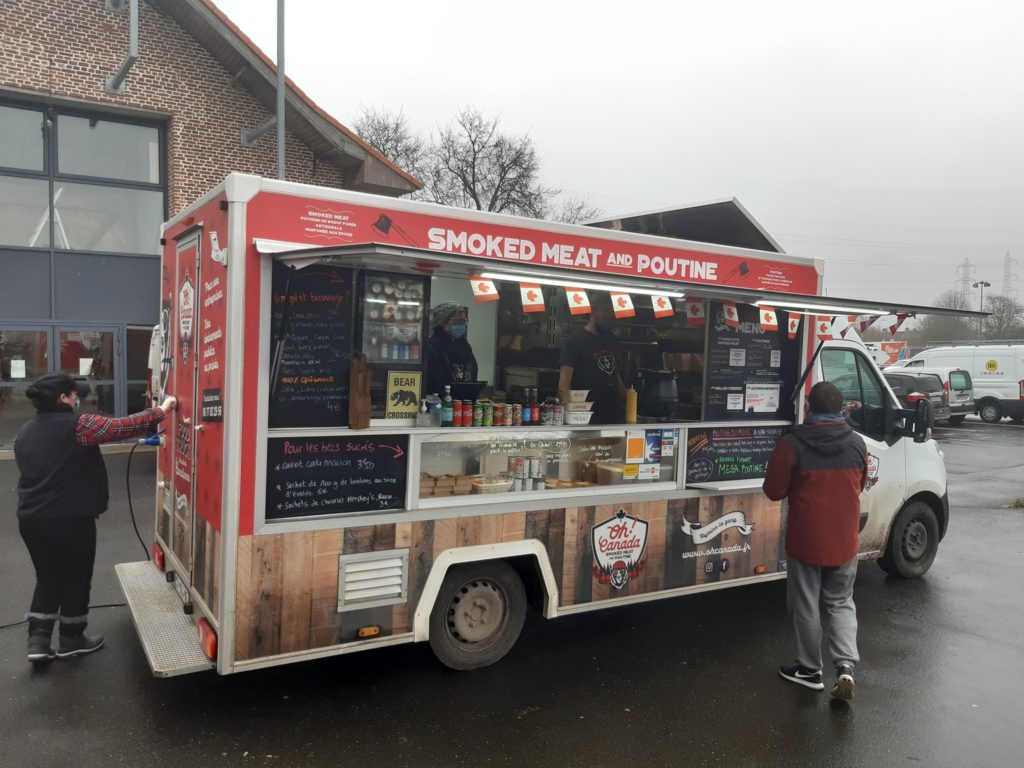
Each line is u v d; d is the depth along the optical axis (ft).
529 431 14.12
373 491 12.14
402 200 12.31
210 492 11.64
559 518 13.89
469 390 14.40
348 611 11.84
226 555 10.78
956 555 23.09
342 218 11.68
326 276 11.61
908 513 19.65
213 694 12.46
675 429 15.75
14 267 40.01
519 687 13.10
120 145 43.24
